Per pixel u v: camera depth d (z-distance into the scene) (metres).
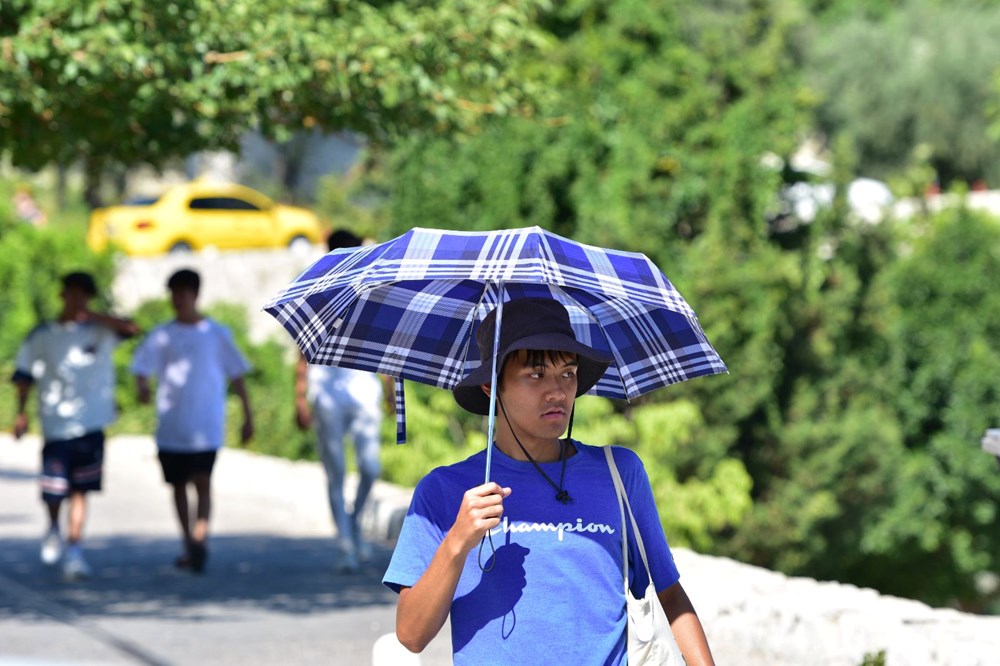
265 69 28.75
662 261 61.03
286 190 153.38
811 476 59.28
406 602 10.82
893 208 71.88
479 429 54.91
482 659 10.91
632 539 11.45
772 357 58.19
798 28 114.12
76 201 160.38
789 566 60.06
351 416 35.38
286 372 82.94
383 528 42.19
